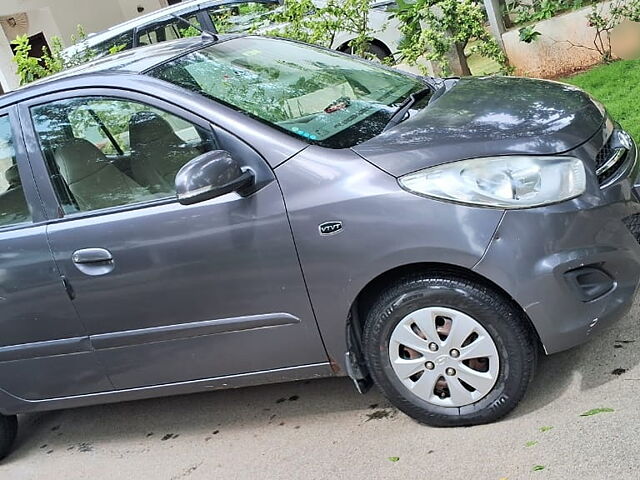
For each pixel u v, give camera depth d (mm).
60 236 3629
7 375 4031
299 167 3240
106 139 3617
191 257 3422
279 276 3332
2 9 12930
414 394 3369
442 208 3041
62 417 4762
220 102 3496
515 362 3172
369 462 3324
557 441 3076
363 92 3963
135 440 4199
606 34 7273
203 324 3537
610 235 3088
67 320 3750
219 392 4395
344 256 3199
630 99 6086
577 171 3066
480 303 3109
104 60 4168
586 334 3100
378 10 8406
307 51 4383
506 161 3047
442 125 3340
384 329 3305
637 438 2939
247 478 3500
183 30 8773
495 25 7773
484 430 3295
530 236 2992
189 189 3145
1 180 3795
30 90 3783
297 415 3887
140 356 3723
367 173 3152
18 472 4270
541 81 3934
